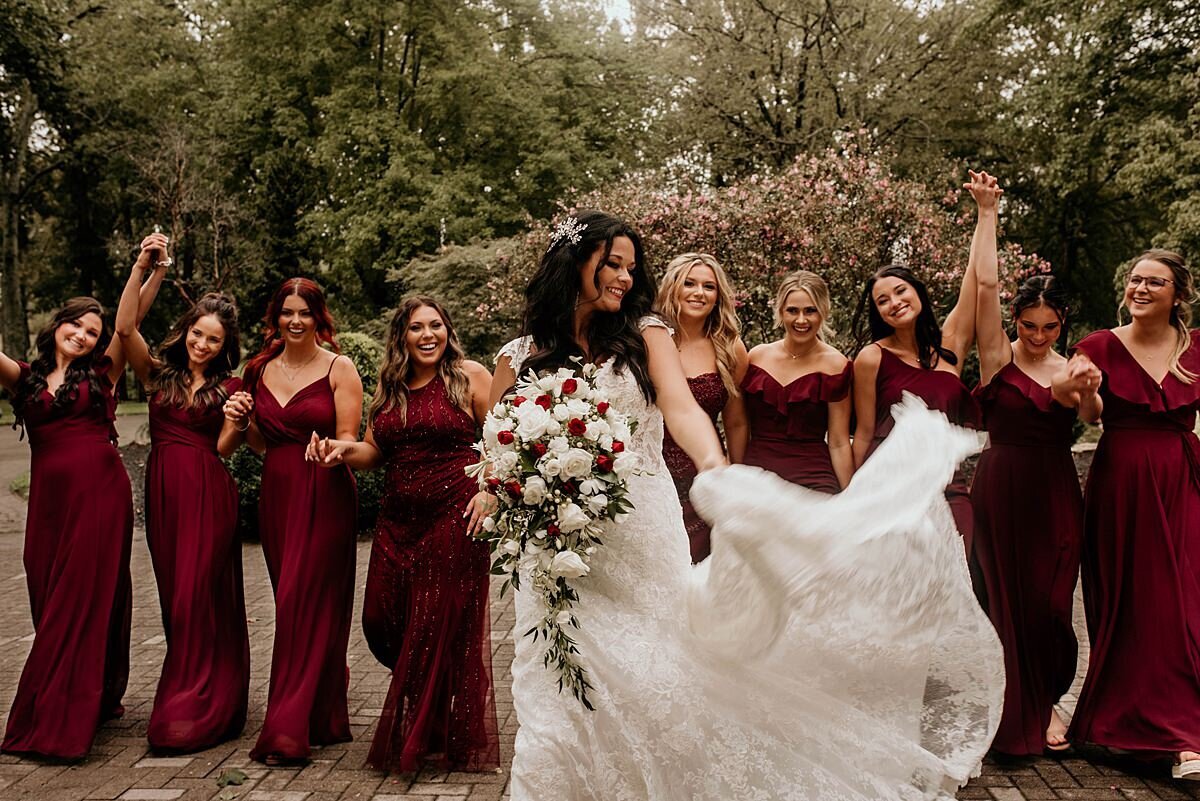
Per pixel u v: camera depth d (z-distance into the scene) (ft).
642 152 76.95
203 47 94.48
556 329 9.01
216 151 82.94
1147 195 59.93
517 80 77.51
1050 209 79.05
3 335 96.17
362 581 24.53
